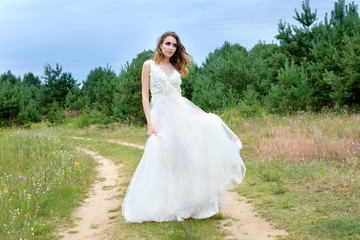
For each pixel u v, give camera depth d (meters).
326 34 14.62
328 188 4.99
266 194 5.19
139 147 12.65
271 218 4.10
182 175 4.14
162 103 4.40
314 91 13.59
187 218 4.17
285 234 3.59
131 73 19.77
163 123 4.35
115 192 6.51
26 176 6.65
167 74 4.48
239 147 4.60
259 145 8.76
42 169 7.34
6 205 4.63
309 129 9.20
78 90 33.72
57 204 5.36
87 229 4.32
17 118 23.22
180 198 4.10
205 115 4.58
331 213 4.00
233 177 4.44
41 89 34.66
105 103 26.09
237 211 4.54
